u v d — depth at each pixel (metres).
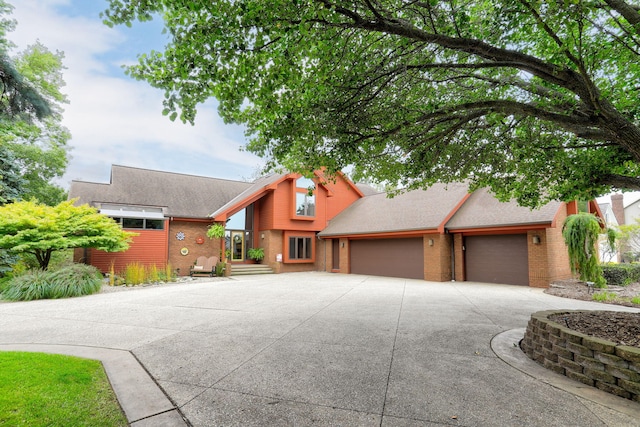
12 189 14.77
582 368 3.58
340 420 2.80
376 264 17.50
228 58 3.53
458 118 5.03
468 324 6.22
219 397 3.22
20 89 4.57
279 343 5.00
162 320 6.57
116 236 12.16
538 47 5.02
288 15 3.16
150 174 20.00
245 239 19.72
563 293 10.16
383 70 4.50
